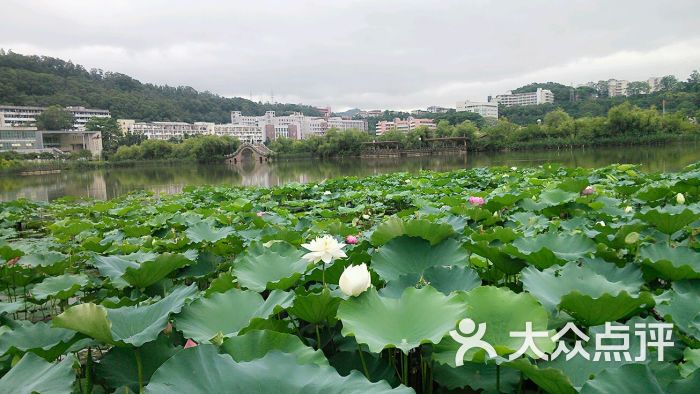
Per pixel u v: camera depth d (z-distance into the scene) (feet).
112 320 7.93
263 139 482.28
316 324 8.32
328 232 17.93
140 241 21.08
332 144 246.47
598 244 11.21
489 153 195.31
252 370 5.35
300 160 249.34
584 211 19.75
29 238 33.09
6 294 16.60
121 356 7.60
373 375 7.37
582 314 7.44
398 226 12.20
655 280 10.71
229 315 8.59
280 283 9.48
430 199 32.45
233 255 17.57
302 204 37.55
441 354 6.50
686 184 23.20
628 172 39.50
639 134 170.09
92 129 310.45
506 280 11.10
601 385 5.16
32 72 397.80
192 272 13.92
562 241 11.76
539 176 44.55
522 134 199.93
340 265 10.57
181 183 114.52
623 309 7.18
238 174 148.15
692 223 14.08
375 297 7.48
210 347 5.57
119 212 36.11
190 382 5.18
